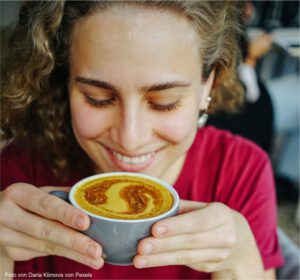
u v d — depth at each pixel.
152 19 0.81
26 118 1.25
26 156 1.29
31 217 0.82
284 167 2.94
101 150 1.00
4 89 1.17
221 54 1.10
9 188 0.86
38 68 1.05
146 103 0.88
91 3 0.82
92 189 0.84
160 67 0.82
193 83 0.91
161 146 0.97
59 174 1.26
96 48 0.82
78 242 0.78
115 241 0.77
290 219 2.67
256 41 2.68
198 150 1.24
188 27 0.86
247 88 2.35
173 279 1.14
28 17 1.07
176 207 0.80
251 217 1.20
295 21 3.01
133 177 0.90
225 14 1.05
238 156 1.26
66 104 1.21
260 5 2.87
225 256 0.86
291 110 2.81
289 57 3.15
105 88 0.85
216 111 1.53
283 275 1.26
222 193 1.22
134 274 1.12
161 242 0.77
